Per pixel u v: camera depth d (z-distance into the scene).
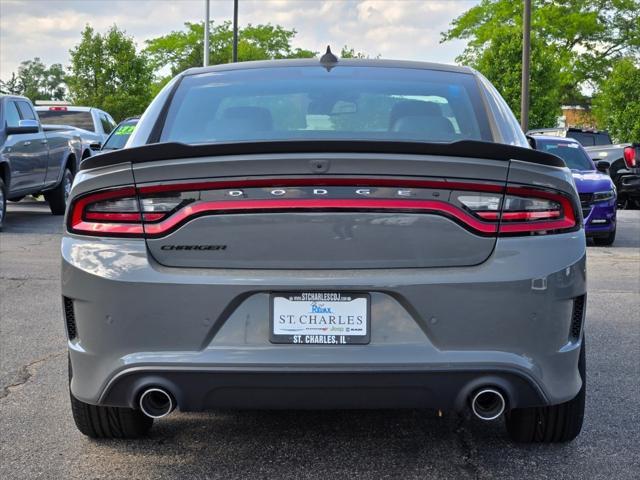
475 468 3.24
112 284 2.84
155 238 2.85
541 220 2.88
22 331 5.66
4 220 12.65
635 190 18.61
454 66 4.12
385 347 2.81
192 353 2.82
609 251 11.03
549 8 44.28
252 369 2.79
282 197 2.80
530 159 2.86
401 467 3.25
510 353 2.83
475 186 2.83
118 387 2.89
